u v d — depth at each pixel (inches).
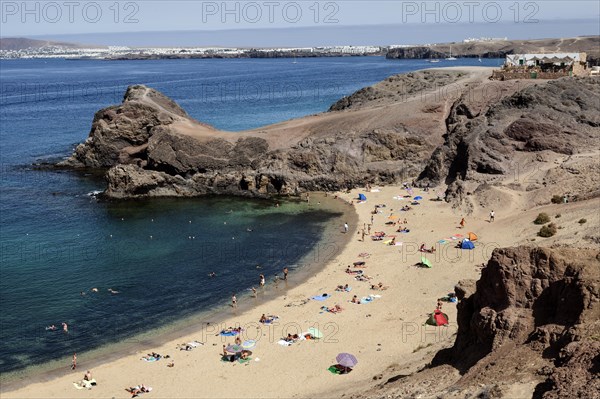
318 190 4522.6
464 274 2795.3
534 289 1310.3
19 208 4195.4
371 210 3986.2
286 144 4808.1
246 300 2733.8
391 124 4847.4
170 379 2078.0
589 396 950.4
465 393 1146.7
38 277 2982.3
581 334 1123.3
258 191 4507.9
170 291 2839.6
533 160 3961.6
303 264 3144.7
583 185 3644.2
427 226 3550.7
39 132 7298.2
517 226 3238.2
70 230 3730.3
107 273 3041.3
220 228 3754.9
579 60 5511.8
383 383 1603.1
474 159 4099.4
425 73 6609.3
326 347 2212.1
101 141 5418.3
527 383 1091.3
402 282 2795.3
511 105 4409.5
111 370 2160.4
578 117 4143.7
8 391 2036.2
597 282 1194.6
